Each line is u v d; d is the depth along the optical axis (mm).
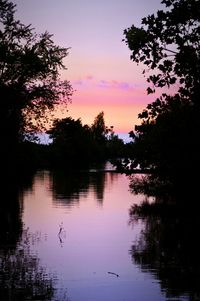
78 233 23359
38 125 31031
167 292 12375
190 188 5785
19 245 19859
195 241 19734
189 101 5652
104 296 11992
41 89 30250
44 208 34188
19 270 15031
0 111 28391
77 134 119438
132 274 14586
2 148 29141
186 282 13422
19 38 29469
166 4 5883
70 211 32625
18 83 29203
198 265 15727
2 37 28656
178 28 5875
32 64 29078
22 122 29703
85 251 18688
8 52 28312
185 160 5461
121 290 12586
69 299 11586
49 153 107938
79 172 90062
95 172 91250
